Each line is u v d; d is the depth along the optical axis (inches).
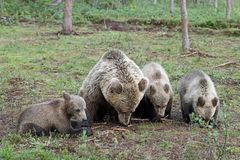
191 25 1217.4
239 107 489.7
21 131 370.3
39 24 1255.5
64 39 987.9
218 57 812.0
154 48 892.0
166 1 1825.8
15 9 1386.6
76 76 641.6
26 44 911.7
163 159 323.9
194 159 327.3
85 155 327.9
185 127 410.9
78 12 1403.8
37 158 321.4
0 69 673.0
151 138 372.8
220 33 1130.0
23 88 559.2
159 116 422.0
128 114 394.0
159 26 1245.7
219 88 573.3
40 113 372.8
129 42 962.7
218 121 428.5
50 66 703.1
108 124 411.5
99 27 1225.4
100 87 396.5
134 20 1293.1
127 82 382.6
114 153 335.6
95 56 798.5
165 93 421.4
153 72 435.5
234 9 1742.1
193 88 423.5
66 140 359.9
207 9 1700.3
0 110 464.4
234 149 348.8
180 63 750.5
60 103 377.4
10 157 319.6
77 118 369.7
